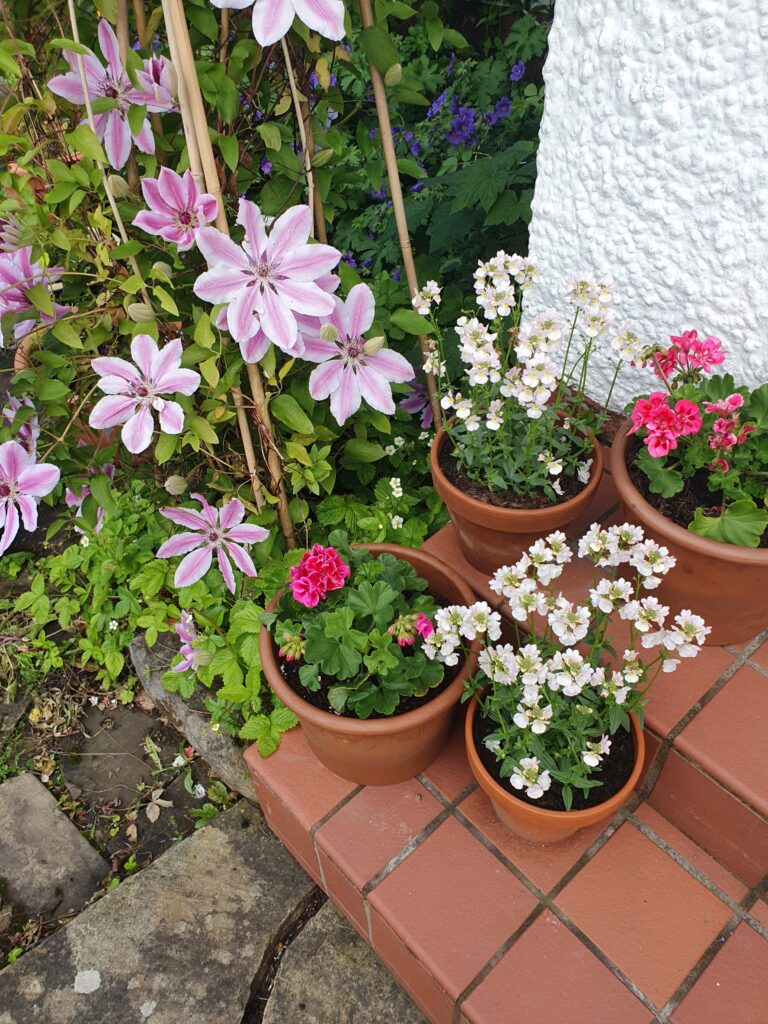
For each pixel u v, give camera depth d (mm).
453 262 2330
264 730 1471
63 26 1447
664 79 1268
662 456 1261
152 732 1901
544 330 1255
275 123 1423
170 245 1480
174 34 1156
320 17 1128
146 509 2029
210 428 1498
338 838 1316
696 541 1173
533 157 2547
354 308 1444
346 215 2922
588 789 1146
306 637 1251
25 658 2049
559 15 1369
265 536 1581
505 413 1386
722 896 1229
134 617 1878
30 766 1847
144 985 1397
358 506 1821
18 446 1408
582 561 1539
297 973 1396
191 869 1557
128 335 1649
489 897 1236
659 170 1354
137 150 1472
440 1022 1268
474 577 1563
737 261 1343
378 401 1540
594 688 1232
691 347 1271
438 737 1327
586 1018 1113
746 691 1291
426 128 2900
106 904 1502
